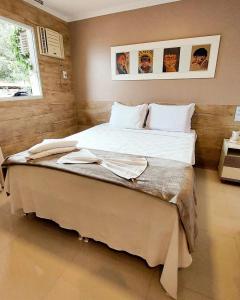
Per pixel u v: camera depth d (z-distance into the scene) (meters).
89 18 3.07
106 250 1.45
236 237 1.57
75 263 1.34
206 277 1.23
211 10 2.39
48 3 2.70
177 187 1.13
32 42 2.68
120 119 2.97
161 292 1.15
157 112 2.81
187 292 1.14
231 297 1.11
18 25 2.46
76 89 3.57
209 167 2.92
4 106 2.40
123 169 1.34
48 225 1.73
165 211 1.09
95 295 1.13
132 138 2.37
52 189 1.49
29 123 2.78
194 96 2.75
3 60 2.46
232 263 1.33
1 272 1.27
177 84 2.80
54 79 3.12
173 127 2.68
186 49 2.61
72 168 1.37
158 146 2.05
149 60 2.85
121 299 1.11
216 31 2.44
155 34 2.75
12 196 1.70
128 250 1.33
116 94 3.27
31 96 2.75
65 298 1.11
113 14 2.90
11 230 1.66
